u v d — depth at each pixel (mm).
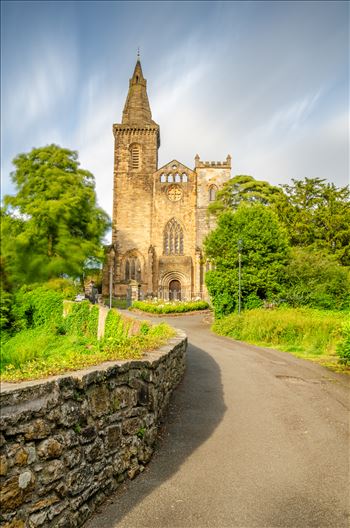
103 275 55188
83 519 4547
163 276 55969
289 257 28312
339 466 6074
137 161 59062
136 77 64375
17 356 19359
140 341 8898
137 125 59188
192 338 20219
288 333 18484
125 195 58094
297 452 6555
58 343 24031
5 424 3701
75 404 4629
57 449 4270
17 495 3785
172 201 57906
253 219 28406
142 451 5965
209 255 29859
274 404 9062
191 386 10250
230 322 21906
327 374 12258
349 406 9070
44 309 27828
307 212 37906
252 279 26422
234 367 12875
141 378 6180
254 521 4625
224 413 8359
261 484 5480
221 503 4984
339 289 27406
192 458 6250
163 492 5219
